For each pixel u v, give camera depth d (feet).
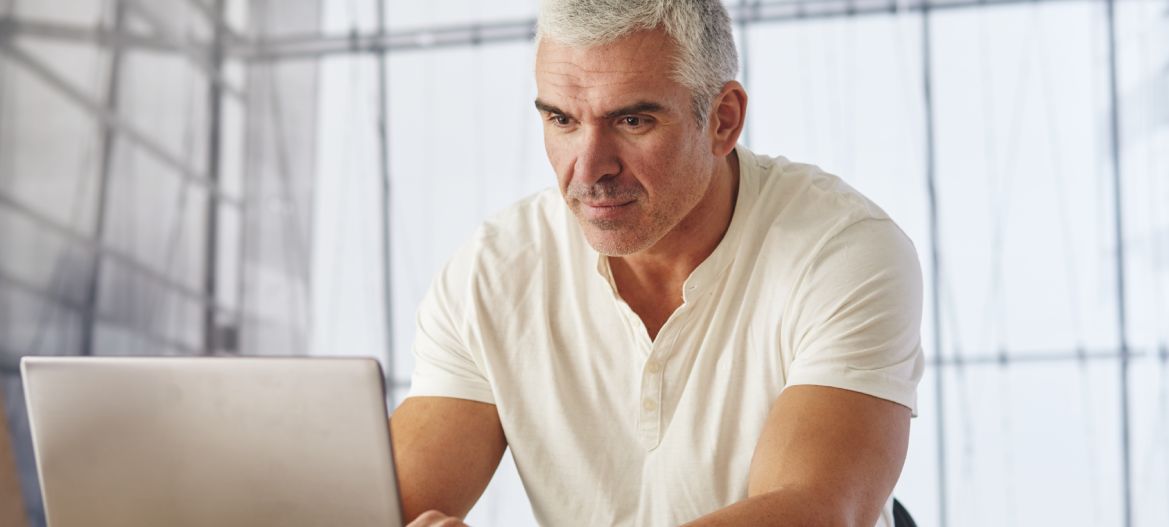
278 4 13.88
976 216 12.39
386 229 13.67
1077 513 12.06
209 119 14.01
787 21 12.69
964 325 12.35
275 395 2.76
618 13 3.28
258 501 2.86
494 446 4.13
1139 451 11.94
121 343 14.06
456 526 2.96
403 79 13.70
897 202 12.53
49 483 3.11
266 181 13.89
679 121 3.43
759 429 3.79
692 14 3.41
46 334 14.20
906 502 12.37
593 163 3.41
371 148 13.71
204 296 13.93
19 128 14.33
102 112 14.19
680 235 3.79
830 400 3.38
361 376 2.66
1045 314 12.23
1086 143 12.21
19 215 14.26
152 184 14.11
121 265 14.11
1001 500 12.19
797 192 3.93
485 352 4.07
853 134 12.59
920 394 12.38
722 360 3.84
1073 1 12.22
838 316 3.52
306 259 13.79
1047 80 12.28
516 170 13.52
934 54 12.48
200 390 2.85
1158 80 12.00
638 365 3.93
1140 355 12.00
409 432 4.03
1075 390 12.12
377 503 2.74
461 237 13.58
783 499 3.06
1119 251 12.07
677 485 3.88
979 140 12.41
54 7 14.32
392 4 13.70
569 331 4.04
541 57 3.45
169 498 2.96
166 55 14.11
